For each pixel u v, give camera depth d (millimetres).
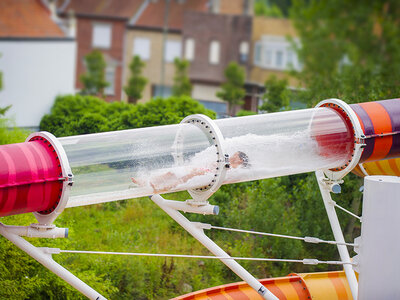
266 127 8906
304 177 13531
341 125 9227
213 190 8258
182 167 8242
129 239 12211
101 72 56375
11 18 37781
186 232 12695
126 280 11219
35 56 27188
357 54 48656
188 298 9625
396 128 9258
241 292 10102
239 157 8539
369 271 8727
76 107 14938
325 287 10664
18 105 26094
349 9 49875
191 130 8461
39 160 7320
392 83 15055
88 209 12930
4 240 10000
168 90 61531
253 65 62094
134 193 8172
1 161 7137
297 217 12906
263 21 62781
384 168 10711
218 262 12078
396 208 8570
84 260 11234
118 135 8227
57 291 10594
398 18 49281
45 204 7406
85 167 7812
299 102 15516
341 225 12859
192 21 62438
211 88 61750
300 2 50969
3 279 9836
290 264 12469
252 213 12609
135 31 61344
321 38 49656
